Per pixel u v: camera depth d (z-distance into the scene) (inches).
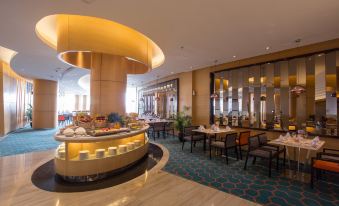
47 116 487.5
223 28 163.3
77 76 417.4
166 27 160.2
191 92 356.8
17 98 470.0
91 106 192.5
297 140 176.2
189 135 275.4
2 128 372.8
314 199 125.7
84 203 113.7
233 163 203.5
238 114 280.1
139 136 217.2
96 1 119.9
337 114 192.5
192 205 112.9
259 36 181.8
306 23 154.1
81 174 143.2
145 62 221.8
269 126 244.1
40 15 138.6
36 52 231.3
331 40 196.5
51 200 116.6
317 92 206.2
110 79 194.7
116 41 181.9
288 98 228.1
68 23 164.9
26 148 264.1
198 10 132.6
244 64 274.4
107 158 154.9
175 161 208.8
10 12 134.2
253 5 126.6
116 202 115.4
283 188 141.8
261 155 174.9
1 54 361.1
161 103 464.4
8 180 146.3
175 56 251.0
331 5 126.3
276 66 240.2
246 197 127.4
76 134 146.8
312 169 144.1
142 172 169.3
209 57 256.1
